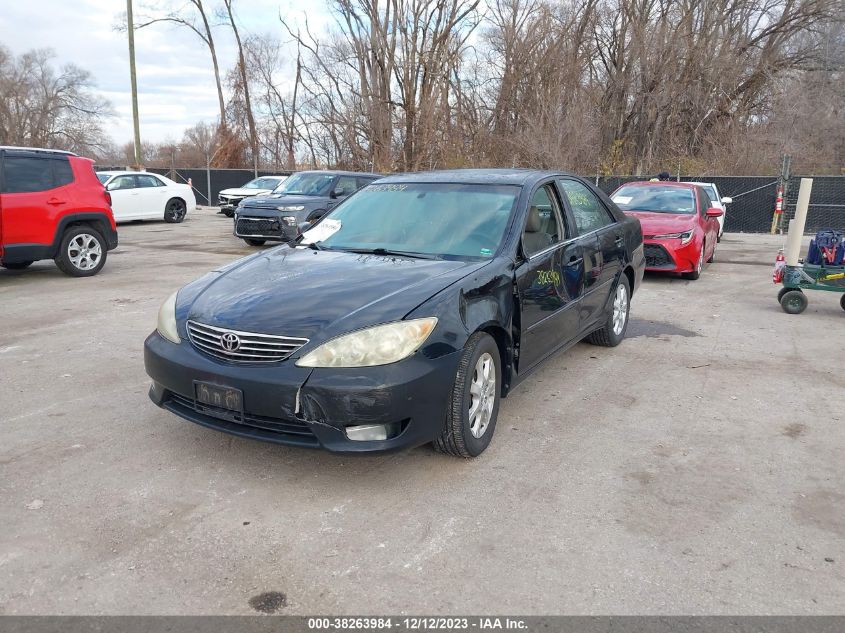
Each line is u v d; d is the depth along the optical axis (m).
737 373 5.74
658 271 10.53
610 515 3.36
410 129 28.11
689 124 31.64
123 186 19.19
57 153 9.63
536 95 28.88
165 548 3.02
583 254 5.27
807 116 28.38
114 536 3.10
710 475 3.81
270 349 3.45
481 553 3.01
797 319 7.85
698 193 11.23
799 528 3.26
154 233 17.05
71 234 9.67
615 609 2.65
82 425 4.37
